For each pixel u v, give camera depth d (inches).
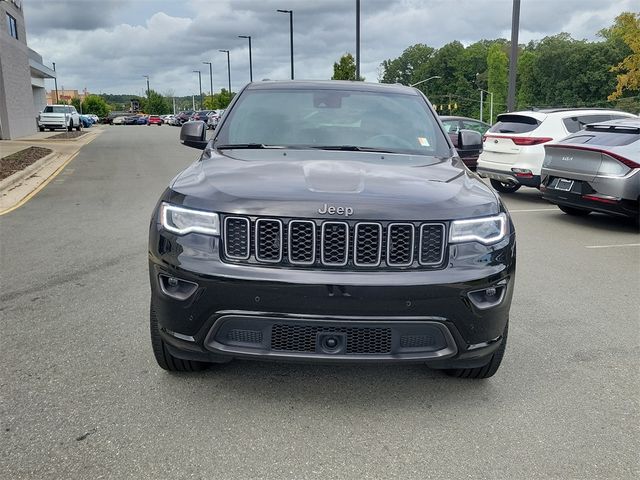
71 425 119.0
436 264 116.6
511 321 186.2
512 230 128.7
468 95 4429.1
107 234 301.7
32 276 223.3
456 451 113.5
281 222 113.7
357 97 182.1
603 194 332.5
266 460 109.2
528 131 436.1
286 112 173.8
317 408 128.5
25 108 1382.9
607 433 120.8
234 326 116.1
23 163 637.3
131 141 1182.3
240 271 113.3
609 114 448.1
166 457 109.2
